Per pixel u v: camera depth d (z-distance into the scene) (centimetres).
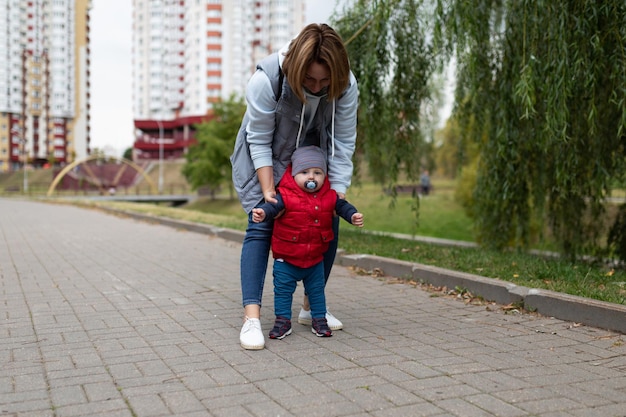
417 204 978
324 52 328
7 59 9638
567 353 351
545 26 643
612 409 261
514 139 780
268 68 356
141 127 9656
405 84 880
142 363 327
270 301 509
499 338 386
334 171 392
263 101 358
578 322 429
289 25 9325
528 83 617
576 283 507
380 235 977
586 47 614
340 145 389
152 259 786
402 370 315
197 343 371
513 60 743
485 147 870
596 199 809
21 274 658
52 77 10206
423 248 777
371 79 874
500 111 778
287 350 354
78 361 331
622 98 604
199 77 8812
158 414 253
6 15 9575
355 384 292
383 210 3039
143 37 9675
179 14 9250
